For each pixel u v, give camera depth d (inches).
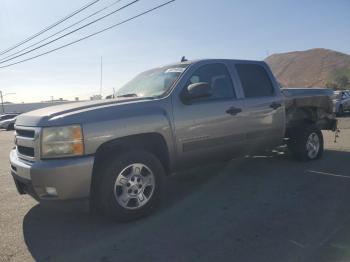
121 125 181.9
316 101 313.0
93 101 201.9
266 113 253.8
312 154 308.7
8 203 226.1
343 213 188.7
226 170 282.5
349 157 323.6
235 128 232.2
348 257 143.5
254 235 165.5
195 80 219.9
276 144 269.0
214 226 177.0
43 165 167.5
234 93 238.2
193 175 271.0
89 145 172.4
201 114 213.9
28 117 185.5
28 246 162.9
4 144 693.3
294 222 178.7
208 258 146.3
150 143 200.5
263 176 263.6
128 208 183.2
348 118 853.8
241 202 209.8
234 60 248.8
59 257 151.8
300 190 229.0
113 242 163.6
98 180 178.7
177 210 200.2
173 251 153.2
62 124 170.1
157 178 192.5
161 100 201.0
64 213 201.9
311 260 141.9
